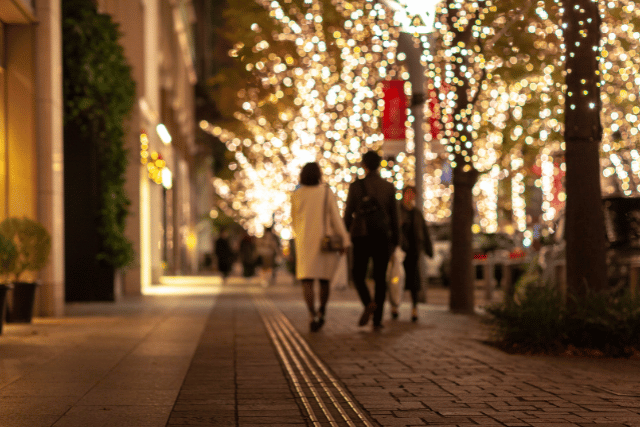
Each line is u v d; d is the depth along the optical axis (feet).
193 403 17.35
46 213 39.96
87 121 52.95
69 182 53.52
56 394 18.34
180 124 137.80
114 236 53.93
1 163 39.19
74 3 49.67
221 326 35.53
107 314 42.93
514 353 26.27
